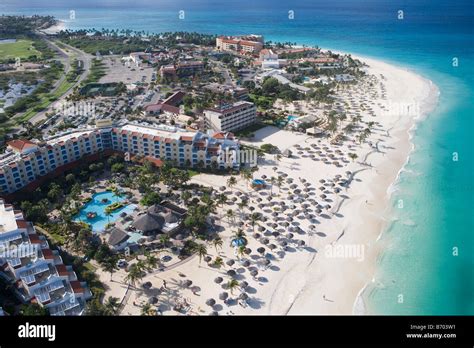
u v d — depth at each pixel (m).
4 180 198.00
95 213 189.88
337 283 154.00
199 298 144.38
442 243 177.50
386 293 150.50
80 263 156.50
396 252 171.50
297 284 152.75
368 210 199.38
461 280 157.25
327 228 184.88
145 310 134.38
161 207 188.50
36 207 182.38
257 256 165.38
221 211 194.62
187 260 162.25
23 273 139.38
